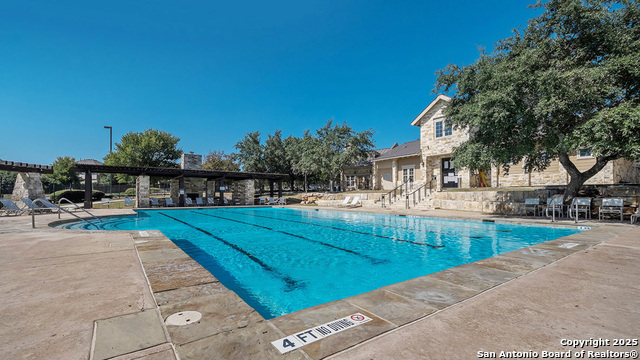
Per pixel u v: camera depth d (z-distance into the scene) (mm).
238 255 6738
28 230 7797
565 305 2572
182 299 2709
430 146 21250
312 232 10180
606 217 10266
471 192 14734
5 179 38062
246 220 14219
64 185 39438
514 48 10438
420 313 2416
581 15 8852
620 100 8852
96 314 2398
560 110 8750
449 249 7180
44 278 3451
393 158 24953
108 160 33562
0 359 1701
